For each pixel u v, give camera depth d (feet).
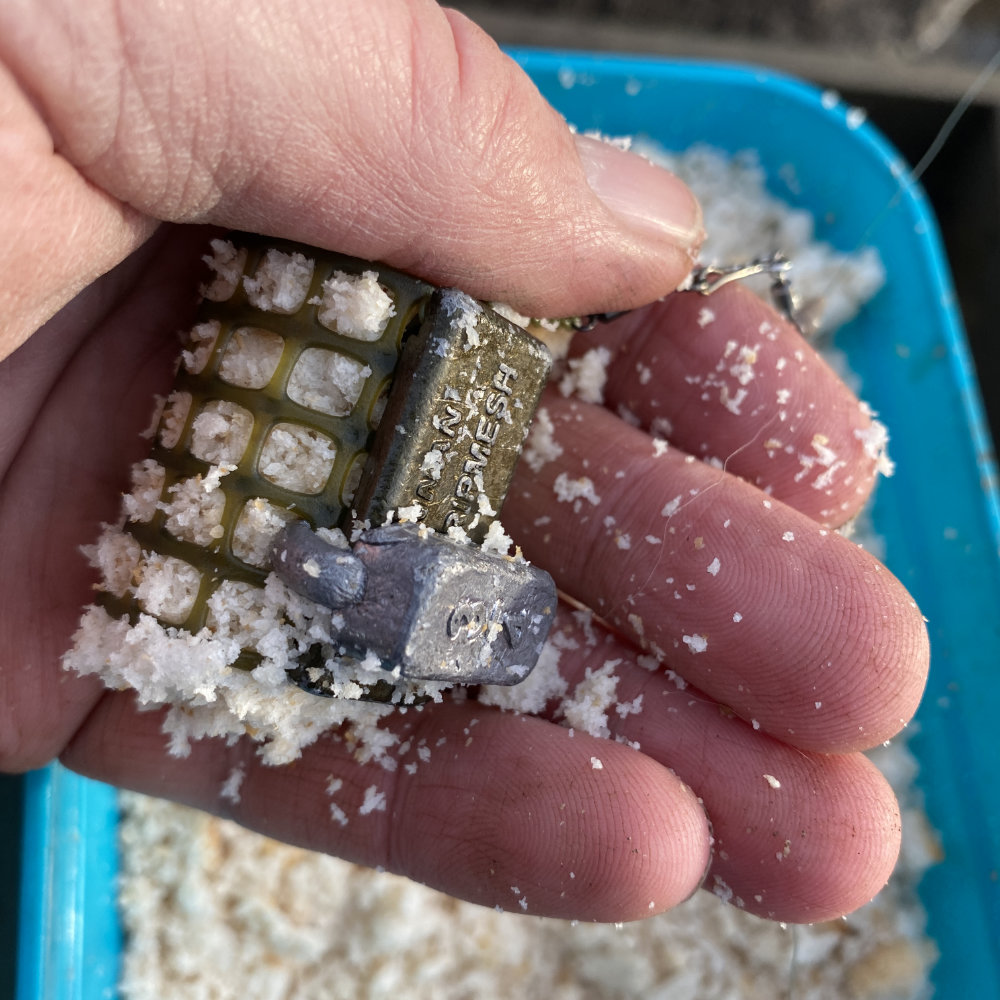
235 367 0.27
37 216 0.23
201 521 0.27
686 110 0.49
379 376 0.27
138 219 0.25
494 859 0.31
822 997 0.42
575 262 0.29
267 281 0.27
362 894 0.42
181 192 0.25
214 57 0.22
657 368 0.37
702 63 0.47
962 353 0.44
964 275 0.51
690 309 0.36
